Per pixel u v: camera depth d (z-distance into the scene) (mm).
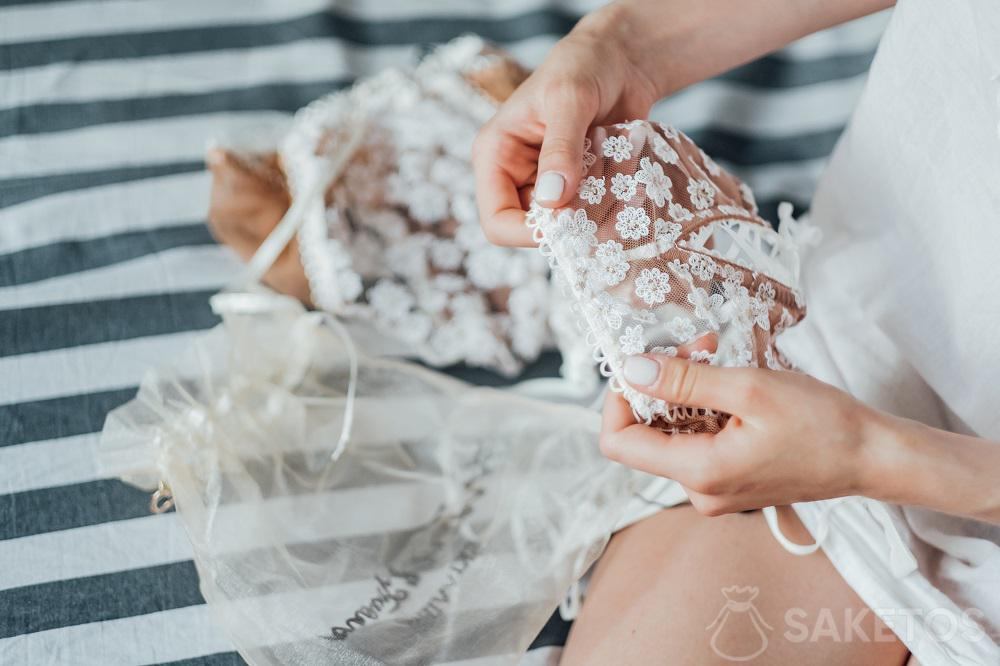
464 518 781
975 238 677
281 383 810
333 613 719
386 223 913
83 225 920
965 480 609
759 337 673
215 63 1033
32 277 888
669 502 747
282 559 730
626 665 686
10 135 963
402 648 709
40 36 1022
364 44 1082
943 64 684
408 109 946
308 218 883
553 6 1114
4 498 782
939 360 714
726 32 742
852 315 772
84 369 848
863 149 741
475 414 834
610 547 765
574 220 648
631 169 665
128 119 987
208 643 739
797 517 719
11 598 743
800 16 742
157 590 757
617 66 717
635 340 641
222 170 894
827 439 612
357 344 864
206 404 773
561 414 830
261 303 832
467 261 911
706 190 690
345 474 788
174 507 790
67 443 812
